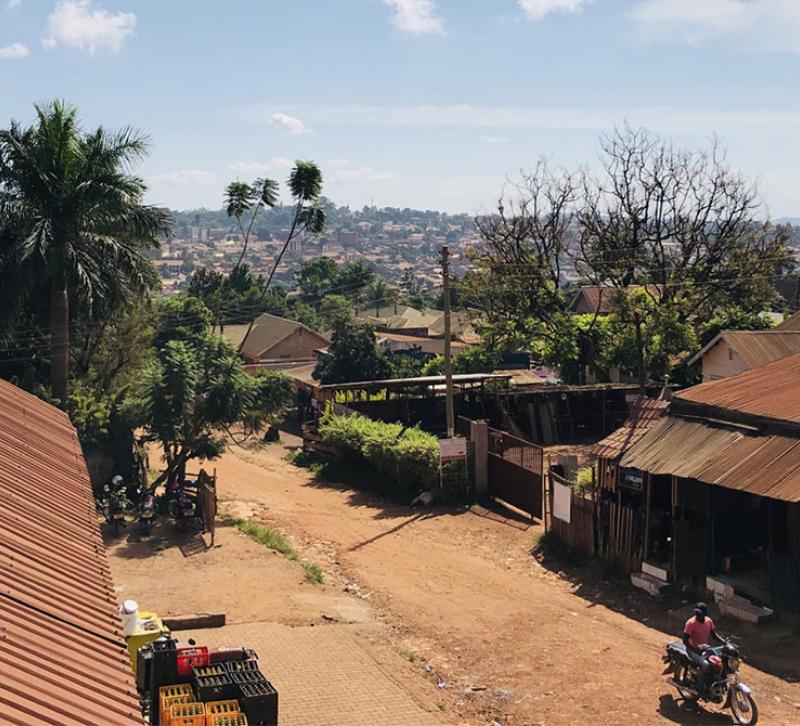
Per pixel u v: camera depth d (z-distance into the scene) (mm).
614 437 21234
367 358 51344
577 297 69375
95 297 27578
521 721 12945
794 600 15812
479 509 25984
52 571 9195
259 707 9477
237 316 93625
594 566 20328
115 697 6961
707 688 12938
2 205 26484
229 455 37719
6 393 16844
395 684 14000
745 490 15766
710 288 46500
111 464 26828
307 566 20562
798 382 19625
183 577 19250
